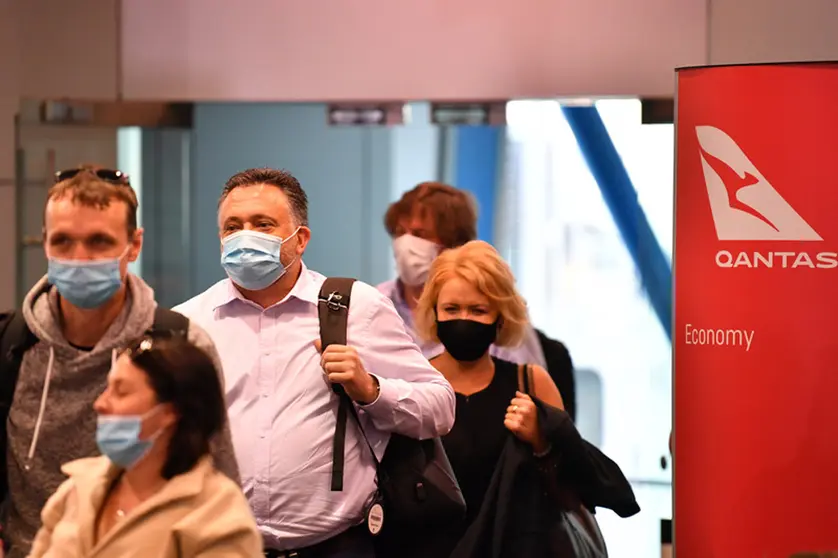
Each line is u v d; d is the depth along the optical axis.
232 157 19.31
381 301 7.84
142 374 5.93
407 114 13.97
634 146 14.02
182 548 5.81
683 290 8.45
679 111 8.45
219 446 6.34
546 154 15.79
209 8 13.95
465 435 8.78
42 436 6.76
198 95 14.02
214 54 13.98
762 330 8.30
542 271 16.06
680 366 8.48
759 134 8.27
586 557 8.80
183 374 5.97
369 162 19.27
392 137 19.03
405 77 13.80
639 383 15.34
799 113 8.23
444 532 8.23
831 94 8.20
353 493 7.46
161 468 6.00
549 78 13.59
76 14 14.04
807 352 8.27
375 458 7.58
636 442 15.30
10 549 6.81
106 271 6.65
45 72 14.10
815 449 8.27
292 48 13.91
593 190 15.13
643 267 14.48
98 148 14.22
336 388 7.44
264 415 7.50
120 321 6.84
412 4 13.74
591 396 15.66
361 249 19.50
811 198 8.23
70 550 5.94
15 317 7.02
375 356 7.67
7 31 14.08
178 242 16.44
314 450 7.44
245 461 7.44
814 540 8.29
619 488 8.92
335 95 13.89
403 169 19.12
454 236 11.45
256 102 13.99
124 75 14.07
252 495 7.42
